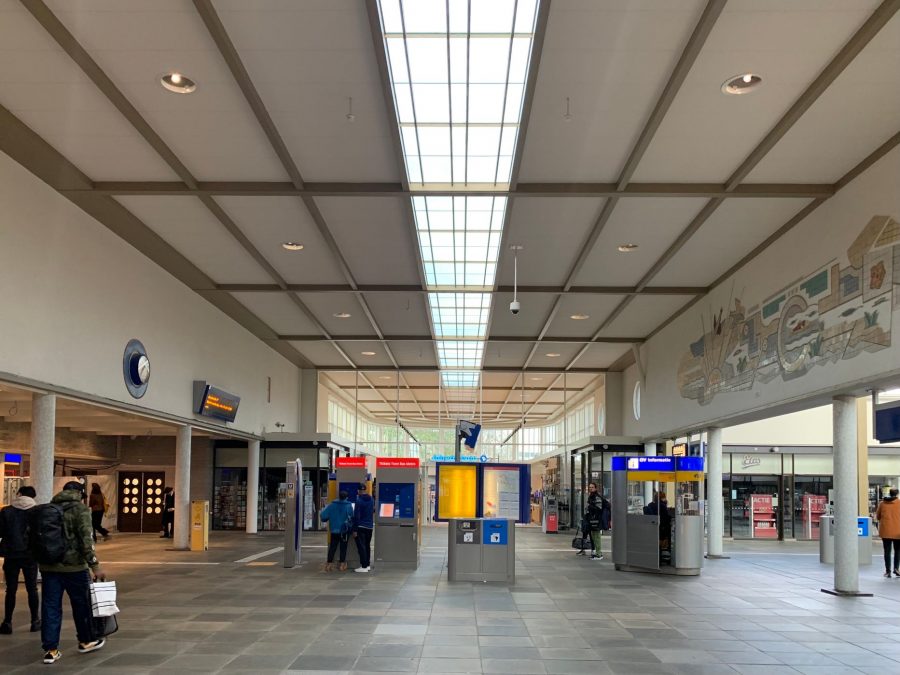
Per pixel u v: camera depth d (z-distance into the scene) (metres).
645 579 14.21
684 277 17.67
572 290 18.66
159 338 16.27
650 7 7.69
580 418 35.25
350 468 16.80
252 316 21.91
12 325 10.74
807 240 13.13
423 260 16.59
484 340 24.83
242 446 26.08
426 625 9.45
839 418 12.59
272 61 8.73
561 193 12.23
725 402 17.19
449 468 14.30
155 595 11.75
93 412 17.03
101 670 7.14
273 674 7.06
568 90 9.35
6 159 10.65
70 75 9.09
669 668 7.44
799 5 7.63
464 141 10.83
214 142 10.86
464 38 8.27
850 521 12.48
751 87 9.23
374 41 8.17
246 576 14.09
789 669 7.48
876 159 10.92
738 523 26.19
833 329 12.16
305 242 15.42
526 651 8.07
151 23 8.03
